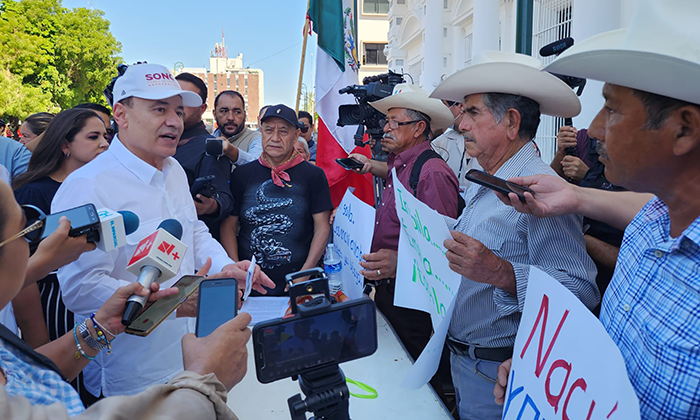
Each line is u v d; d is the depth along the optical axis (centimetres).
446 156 378
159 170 165
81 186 143
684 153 74
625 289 89
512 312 128
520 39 661
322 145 332
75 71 2523
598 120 88
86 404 176
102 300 137
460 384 150
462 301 144
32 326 182
